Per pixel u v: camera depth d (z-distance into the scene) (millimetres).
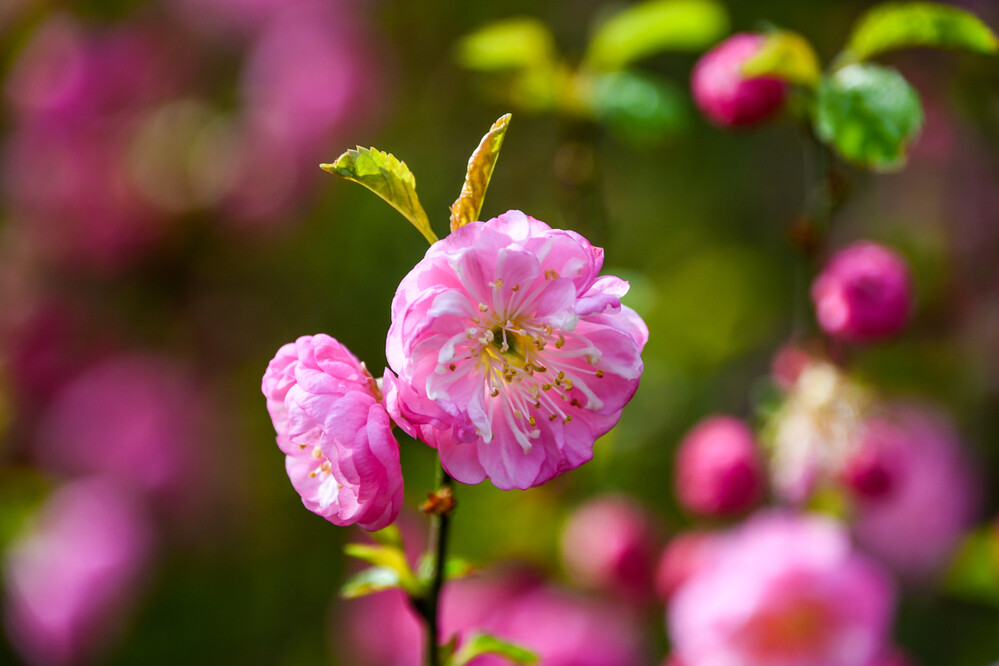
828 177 631
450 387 552
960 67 738
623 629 703
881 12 610
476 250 549
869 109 602
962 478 736
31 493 847
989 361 785
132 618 825
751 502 664
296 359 557
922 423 738
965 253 811
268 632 822
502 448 555
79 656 799
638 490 745
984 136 758
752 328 837
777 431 662
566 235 553
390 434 548
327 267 898
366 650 730
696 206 908
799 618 657
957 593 717
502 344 554
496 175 902
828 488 660
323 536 822
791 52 611
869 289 623
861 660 651
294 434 548
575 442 558
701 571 669
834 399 651
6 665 807
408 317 550
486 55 667
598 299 550
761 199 905
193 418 891
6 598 806
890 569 739
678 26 660
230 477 877
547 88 665
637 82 660
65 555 809
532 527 705
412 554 709
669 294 817
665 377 752
